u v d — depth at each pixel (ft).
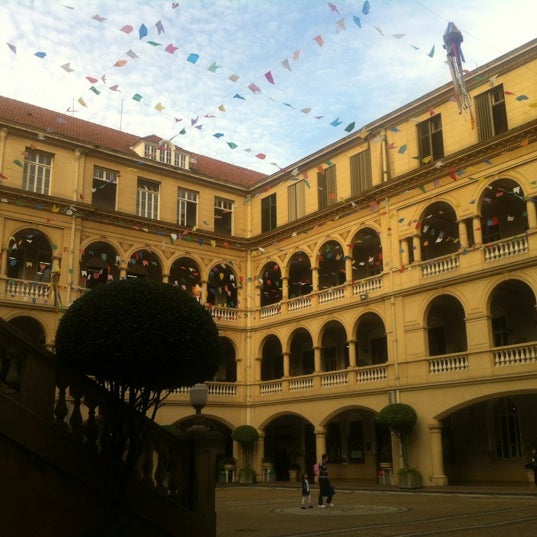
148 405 34.06
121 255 102.83
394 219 92.84
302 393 102.27
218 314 112.16
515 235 83.41
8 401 29.50
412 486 79.15
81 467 31.22
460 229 84.07
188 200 114.52
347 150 102.63
